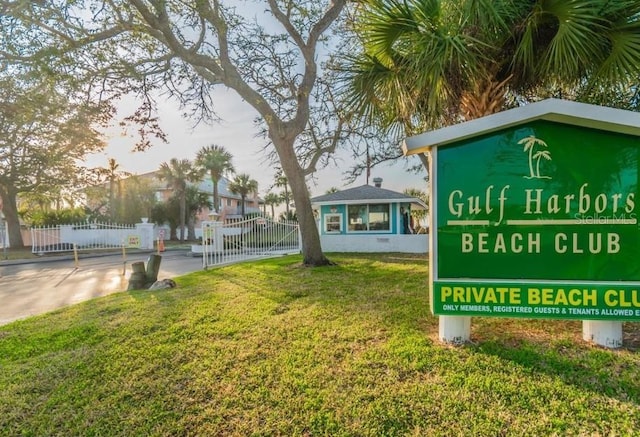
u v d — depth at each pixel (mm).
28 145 15734
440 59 4496
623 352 3320
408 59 5121
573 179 3398
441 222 3648
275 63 9453
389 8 4781
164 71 8883
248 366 3443
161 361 3650
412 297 5711
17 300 7762
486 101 4926
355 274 8234
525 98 5645
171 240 34281
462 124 3525
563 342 3590
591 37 4203
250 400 2877
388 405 2691
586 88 4805
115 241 21609
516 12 4434
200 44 8375
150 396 3018
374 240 14484
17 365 3783
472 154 3582
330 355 3582
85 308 6129
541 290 3432
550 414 2514
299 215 10016
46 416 2807
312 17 8914
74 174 21547
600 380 2877
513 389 2801
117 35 7422
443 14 4594
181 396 2992
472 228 3572
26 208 30250
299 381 3104
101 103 7754
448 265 3625
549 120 3432
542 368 3090
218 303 5863
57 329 4934
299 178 9953
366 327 4312
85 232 20688
